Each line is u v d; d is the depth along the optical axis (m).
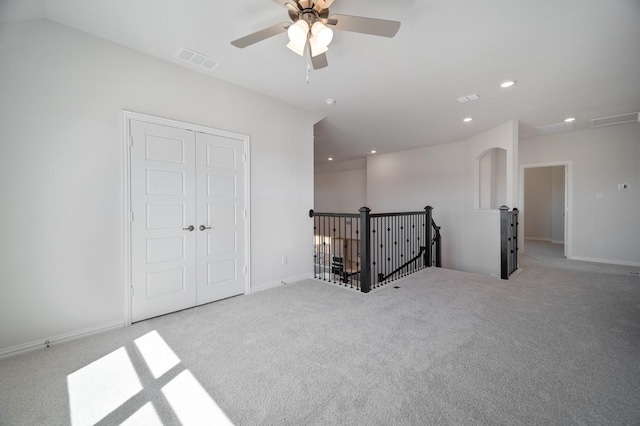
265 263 3.59
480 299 3.10
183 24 2.14
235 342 2.16
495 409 1.43
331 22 1.70
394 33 1.74
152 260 2.64
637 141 4.70
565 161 5.35
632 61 2.66
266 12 2.02
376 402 1.49
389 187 7.29
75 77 2.21
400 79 3.06
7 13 1.87
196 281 2.94
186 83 2.85
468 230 5.69
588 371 1.74
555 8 1.96
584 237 5.20
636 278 3.89
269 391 1.59
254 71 2.90
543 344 2.08
